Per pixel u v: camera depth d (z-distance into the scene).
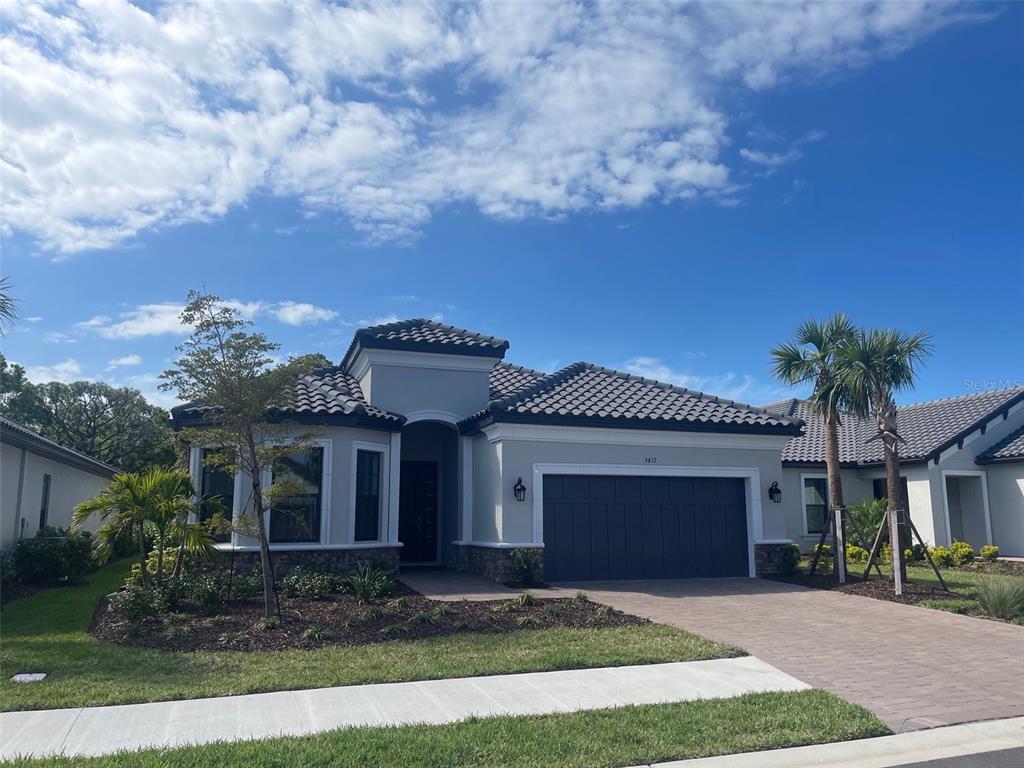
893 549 15.27
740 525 18.23
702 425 17.72
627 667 9.40
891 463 16.91
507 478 16.53
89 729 6.96
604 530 17.23
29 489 19.77
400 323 20.00
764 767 6.33
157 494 13.58
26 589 16.14
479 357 19.36
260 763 6.09
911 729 7.27
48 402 42.91
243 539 15.67
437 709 7.66
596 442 17.28
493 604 13.36
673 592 15.41
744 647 10.52
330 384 19.69
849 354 17.09
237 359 11.70
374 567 16.05
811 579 17.25
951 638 11.17
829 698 8.06
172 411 16.17
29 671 8.96
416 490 20.67
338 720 7.29
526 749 6.53
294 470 16.09
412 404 18.78
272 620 11.25
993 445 24.47
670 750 6.56
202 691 8.11
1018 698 8.26
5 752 6.33
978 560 22.11
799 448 27.17
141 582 13.56
